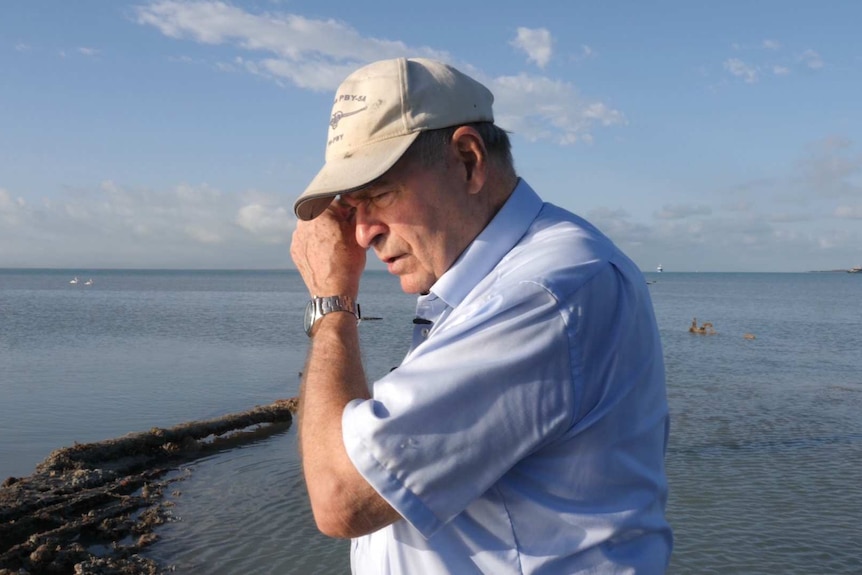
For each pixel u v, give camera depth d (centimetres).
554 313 151
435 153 174
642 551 164
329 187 171
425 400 147
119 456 1295
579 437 155
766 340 3662
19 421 1708
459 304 175
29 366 2681
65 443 1498
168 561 890
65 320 5050
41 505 1007
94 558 866
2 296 9119
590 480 157
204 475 1244
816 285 18475
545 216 182
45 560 850
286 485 1188
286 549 928
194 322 4928
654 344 175
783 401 1908
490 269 175
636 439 164
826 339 3766
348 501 155
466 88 178
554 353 150
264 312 6203
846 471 1254
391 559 165
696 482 1190
